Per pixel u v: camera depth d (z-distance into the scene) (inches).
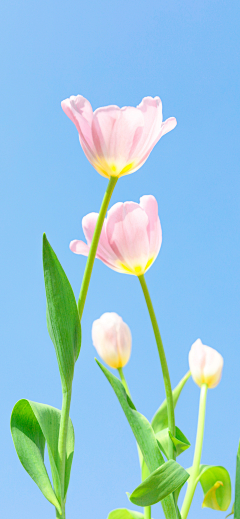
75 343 26.9
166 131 27.8
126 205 28.2
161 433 29.9
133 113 26.7
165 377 28.5
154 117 27.1
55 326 26.5
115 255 28.5
